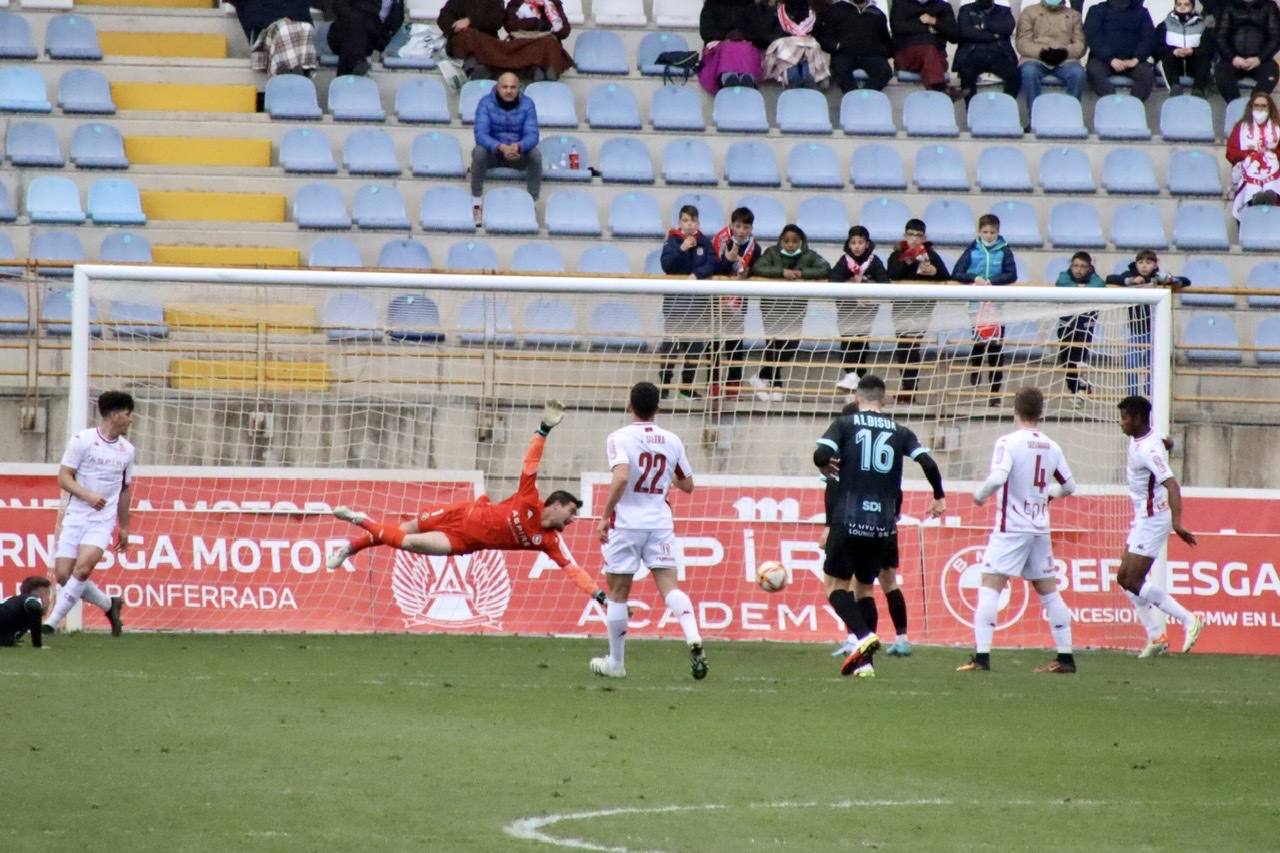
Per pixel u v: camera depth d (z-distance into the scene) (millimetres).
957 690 40281
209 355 60188
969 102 85062
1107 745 31375
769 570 46594
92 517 47406
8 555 53531
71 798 23844
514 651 48719
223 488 54469
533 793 25000
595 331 59750
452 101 83562
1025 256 79562
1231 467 67000
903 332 60281
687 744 30250
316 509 54750
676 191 80375
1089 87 87312
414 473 55469
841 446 43031
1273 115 82500
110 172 77500
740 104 83750
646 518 40812
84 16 84625
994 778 27438
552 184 79875
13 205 76000
